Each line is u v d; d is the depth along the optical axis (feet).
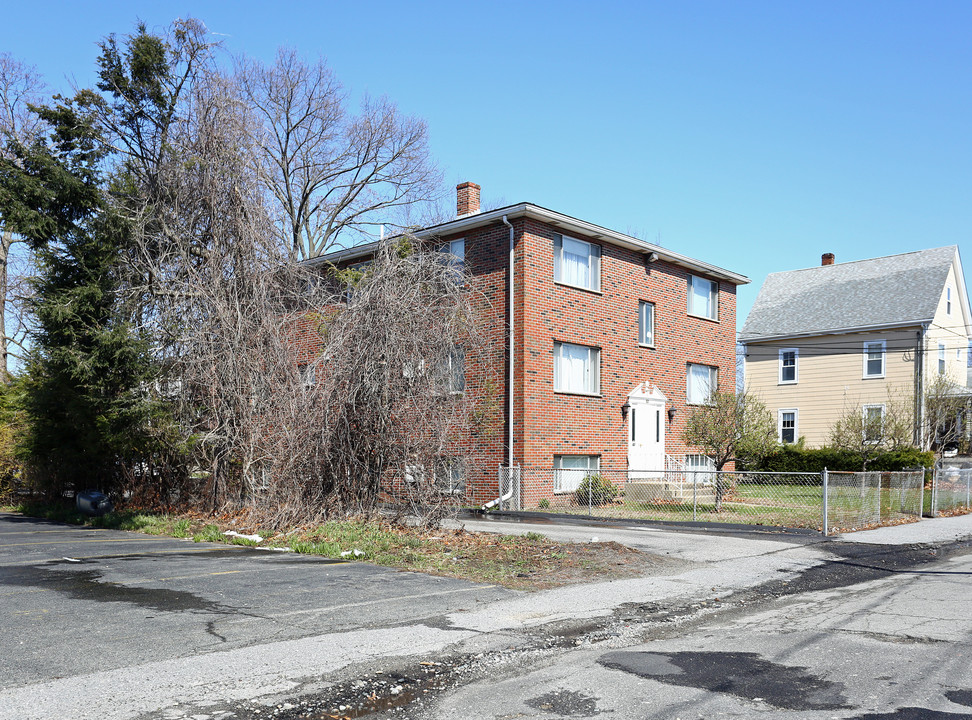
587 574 34.71
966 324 126.41
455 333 47.50
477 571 34.78
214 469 54.03
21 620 24.71
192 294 54.34
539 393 70.28
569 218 72.33
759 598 31.78
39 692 17.84
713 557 40.78
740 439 70.44
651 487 77.77
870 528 56.24
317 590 30.09
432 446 45.32
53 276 58.23
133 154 61.31
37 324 59.52
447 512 46.26
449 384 47.03
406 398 45.52
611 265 79.36
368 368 45.73
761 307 130.00
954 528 57.21
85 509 57.72
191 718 16.66
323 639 22.85
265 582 31.55
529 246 70.49
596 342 76.74
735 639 24.64
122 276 57.41
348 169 123.34
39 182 56.65
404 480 45.80
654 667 21.39
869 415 92.53
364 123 122.93
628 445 79.41
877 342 113.09
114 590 29.68
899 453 98.07
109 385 56.70
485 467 70.38
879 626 26.37
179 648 21.61
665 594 30.99
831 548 45.24
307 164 118.32
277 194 72.79
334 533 43.06
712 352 92.38
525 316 69.46
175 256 57.16
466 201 84.94
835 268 130.41
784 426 122.01
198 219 57.36
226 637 22.84
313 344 54.70
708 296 93.50
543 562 36.96
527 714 17.72
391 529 44.37
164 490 59.47
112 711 16.81
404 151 125.70
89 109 60.08
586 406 74.95
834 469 102.63
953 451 118.01
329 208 123.03
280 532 45.50
